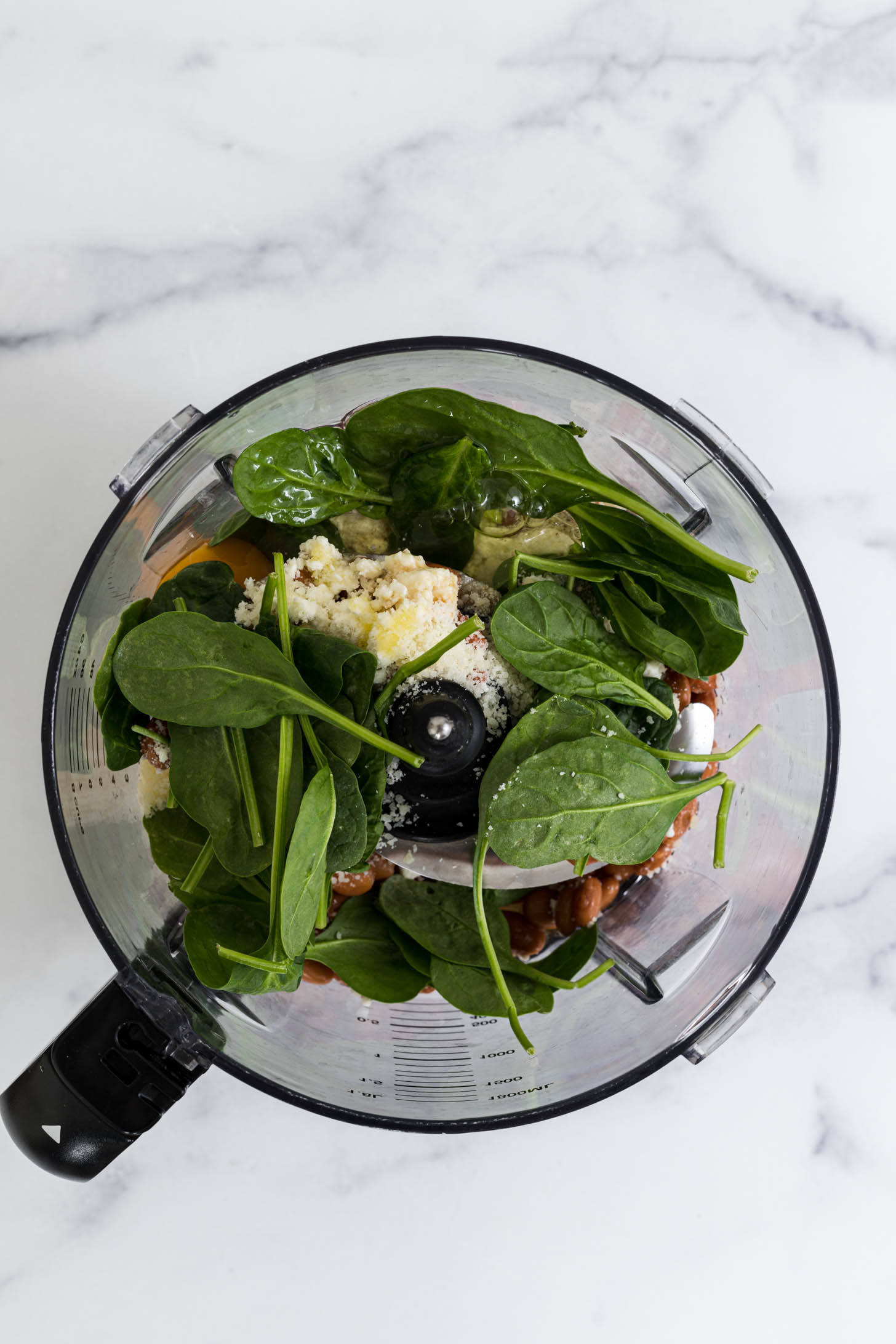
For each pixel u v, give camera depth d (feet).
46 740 1.95
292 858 1.74
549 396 2.06
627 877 2.10
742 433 2.25
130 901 2.01
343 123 2.22
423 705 1.88
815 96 2.25
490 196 2.23
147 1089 1.91
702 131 2.24
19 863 2.21
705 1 2.24
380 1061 2.11
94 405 2.20
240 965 1.82
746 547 2.08
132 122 2.20
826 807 2.01
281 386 2.01
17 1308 2.22
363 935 1.99
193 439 1.99
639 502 1.90
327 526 1.98
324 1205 2.25
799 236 2.25
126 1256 2.23
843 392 2.25
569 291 2.23
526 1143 2.27
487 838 1.83
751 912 2.09
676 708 1.98
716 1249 2.27
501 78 2.23
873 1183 2.27
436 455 1.93
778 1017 2.28
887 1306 2.27
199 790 1.83
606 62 2.23
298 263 2.22
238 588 1.92
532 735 1.86
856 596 2.26
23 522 2.19
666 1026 2.06
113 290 2.21
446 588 1.91
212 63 2.21
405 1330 2.24
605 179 2.23
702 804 2.14
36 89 2.20
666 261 2.24
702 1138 2.27
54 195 2.20
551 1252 2.26
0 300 2.20
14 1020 2.20
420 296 2.22
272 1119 2.24
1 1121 2.23
